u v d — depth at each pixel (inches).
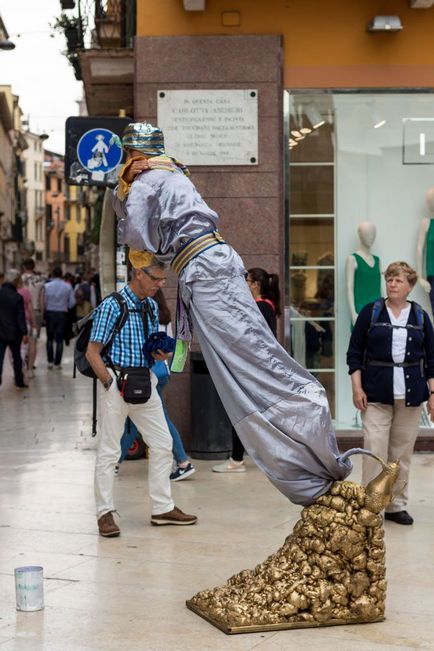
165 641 197.0
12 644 194.5
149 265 217.5
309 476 211.5
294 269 421.7
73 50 562.6
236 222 411.5
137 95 409.1
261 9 410.9
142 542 273.7
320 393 211.2
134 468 384.2
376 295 427.5
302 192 421.4
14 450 426.0
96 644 195.0
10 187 3181.6
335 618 206.2
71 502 323.3
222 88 409.1
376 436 293.7
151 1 407.5
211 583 235.8
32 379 749.9
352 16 412.8
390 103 420.8
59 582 236.1
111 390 280.5
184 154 410.0
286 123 414.6
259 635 200.7
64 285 842.8
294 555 210.2
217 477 365.7
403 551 264.5
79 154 381.7
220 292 207.5
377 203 424.8
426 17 413.7
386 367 292.2
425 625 207.0
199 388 401.4
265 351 208.5
